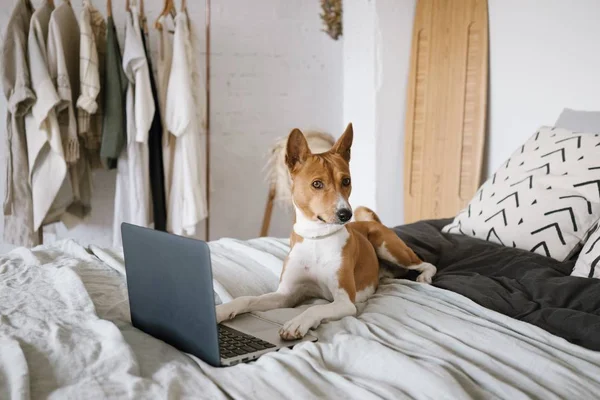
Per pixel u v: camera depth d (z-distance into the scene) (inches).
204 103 139.8
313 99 168.7
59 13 117.4
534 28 120.8
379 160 153.6
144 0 142.6
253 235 165.8
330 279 62.6
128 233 52.3
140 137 123.2
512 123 128.8
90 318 51.4
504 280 65.4
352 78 163.2
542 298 59.5
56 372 40.8
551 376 42.9
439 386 39.4
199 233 158.4
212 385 40.4
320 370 42.6
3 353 41.9
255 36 158.9
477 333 50.3
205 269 43.4
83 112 121.3
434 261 79.0
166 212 135.3
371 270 69.8
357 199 164.1
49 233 138.0
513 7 125.8
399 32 150.3
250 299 60.6
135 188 126.6
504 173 87.9
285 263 65.5
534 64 121.6
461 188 138.5
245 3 156.3
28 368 39.9
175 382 40.5
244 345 49.1
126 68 122.8
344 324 53.9
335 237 62.8
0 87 130.6
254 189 164.2
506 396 39.8
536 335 50.0
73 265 70.9
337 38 167.8
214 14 153.2
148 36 142.3
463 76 136.6
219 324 56.3
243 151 161.5
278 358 44.9
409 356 46.1
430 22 144.2
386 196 155.9
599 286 58.6
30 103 115.0
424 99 146.3
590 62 109.0
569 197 75.7
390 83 151.8
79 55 124.5
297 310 61.6
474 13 134.3
